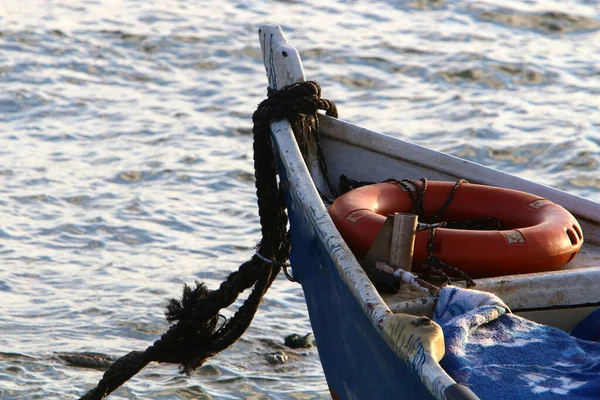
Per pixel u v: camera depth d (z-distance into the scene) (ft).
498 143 127.75
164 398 62.95
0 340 71.15
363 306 37.01
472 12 201.36
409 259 41.96
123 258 90.84
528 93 151.94
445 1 208.23
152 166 117.70
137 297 81.00
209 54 172.14
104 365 67.67
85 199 106.32
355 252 45.50
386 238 41.96
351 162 56.85
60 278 85.30
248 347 71.15
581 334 40.98
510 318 37.40
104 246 93.81
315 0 214.48
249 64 168.66
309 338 72.79
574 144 126.11
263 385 65.16
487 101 147.02
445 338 35.09
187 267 88.74
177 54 171.73
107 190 109.50
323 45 176.35
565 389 32.68
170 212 103.30
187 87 155.02
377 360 37.83
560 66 165.68
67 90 149.69
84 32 179.52
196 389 64.28
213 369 67.36
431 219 50.90
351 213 46.06
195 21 191.93
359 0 214.48
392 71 163.32
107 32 180.34
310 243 46.06
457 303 38.24
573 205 52.39
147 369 67.51
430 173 56.18
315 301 47.91
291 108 52.54
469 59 167.73
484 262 42.75
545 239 43.68
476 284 41.24
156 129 132.98
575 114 140.36
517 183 54.24
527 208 48.96
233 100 147.95
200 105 145.38
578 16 196.54
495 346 35.29
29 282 84.12
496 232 43.75
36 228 97.66
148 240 95.61
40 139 127.85
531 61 166.91
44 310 77.77
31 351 69.36
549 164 121.60
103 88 152.46
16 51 166.30
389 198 50.11
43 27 180.14
